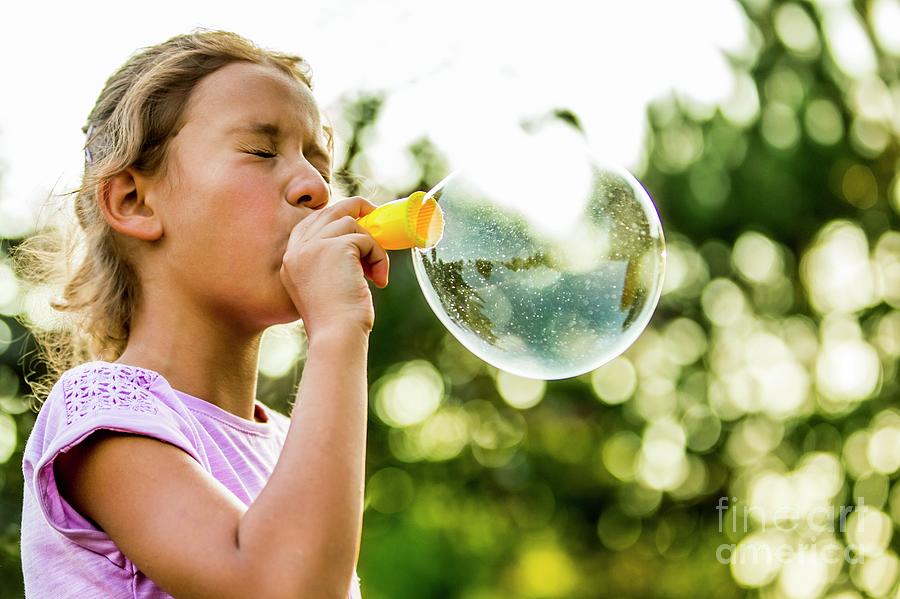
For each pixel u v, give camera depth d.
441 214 1.73
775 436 5.13
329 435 1.48
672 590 5.26
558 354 1.81
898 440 5.05
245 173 1.73
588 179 1.83
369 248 1.68
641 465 5.30
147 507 1.49
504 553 5.12
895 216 4.99
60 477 1.57
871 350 5.12
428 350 4.67
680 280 5.05
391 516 4.86
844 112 4.84
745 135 4.75
